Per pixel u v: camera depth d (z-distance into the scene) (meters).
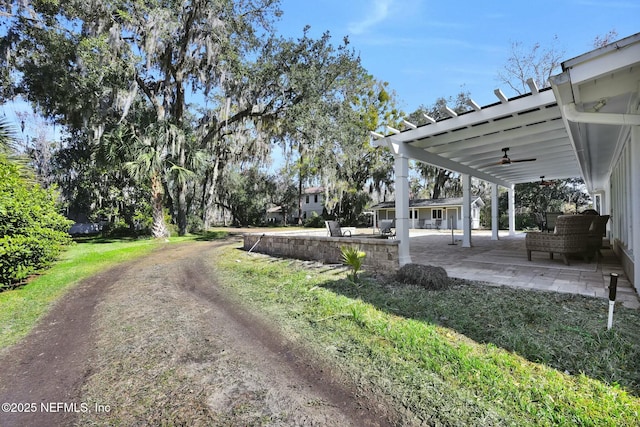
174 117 13.97
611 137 5.22
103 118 12.28
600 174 9.86
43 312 3.99
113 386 2.27
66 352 2.85
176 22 11.54
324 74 13.47
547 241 6.07
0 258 4.79
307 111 13.18
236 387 2.21
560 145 6.64
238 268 6.59
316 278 5.26
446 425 1.76
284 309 3.81
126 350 2.84
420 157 6.54
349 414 1.89
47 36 10.41
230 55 12.29
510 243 10.55
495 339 2.70
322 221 28.30
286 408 1.96
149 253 9.27
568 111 3.32
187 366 2.53
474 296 3.92
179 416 1.92
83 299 4.56
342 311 3.57
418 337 2.79
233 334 3.14
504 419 1.77
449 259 6.93
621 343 2.50
